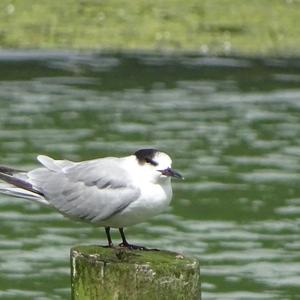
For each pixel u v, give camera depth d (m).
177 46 26.78
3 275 13.57
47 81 23.95
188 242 14.77
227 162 18.36
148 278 7.71
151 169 9.10
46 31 27.11
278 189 17.12
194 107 22.11
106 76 24.48
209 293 13.16
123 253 8.07
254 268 13.95
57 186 9.26
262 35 27.42
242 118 21.33
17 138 19.31
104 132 19.91
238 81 24.42
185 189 17.05
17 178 9.27
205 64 25.77
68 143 19.03
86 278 7.85
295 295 13.12
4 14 27.77
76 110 21.58
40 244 14.65
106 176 9.16
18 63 25.36
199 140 19.62
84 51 26.39
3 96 22.55
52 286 13.28
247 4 28.53
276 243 14.84
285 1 28.56
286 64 25.92
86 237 14.95
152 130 20.17
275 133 20.31
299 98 23.09
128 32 27.28
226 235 15.12
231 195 16.81
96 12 28.06
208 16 28.06
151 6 28.39
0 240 14.77
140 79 24.33
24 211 16.06
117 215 9.12
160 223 15.59
